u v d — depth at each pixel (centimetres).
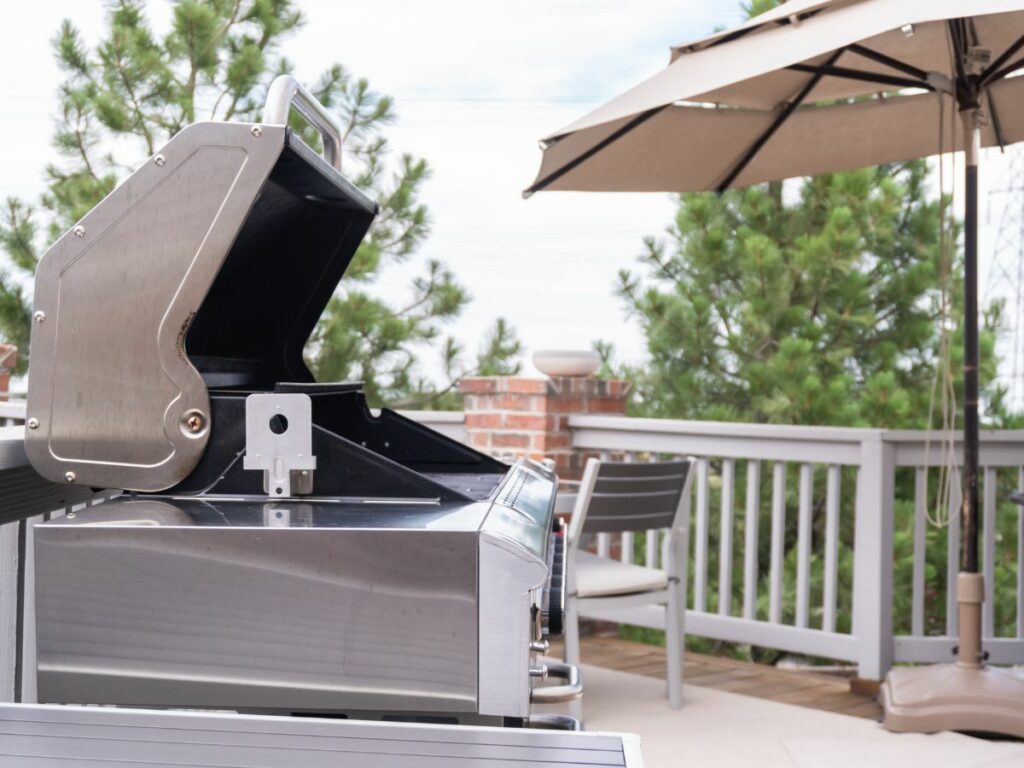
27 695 221
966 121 343
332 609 118
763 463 782
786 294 809
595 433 506
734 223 862
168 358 140
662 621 477
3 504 159
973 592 358
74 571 120
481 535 116
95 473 141
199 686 119
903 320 829
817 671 790
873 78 350
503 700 116
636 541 798
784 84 375
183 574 119
